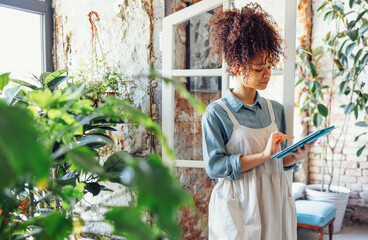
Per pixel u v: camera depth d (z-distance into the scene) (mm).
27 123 359
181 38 2385
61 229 558
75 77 2742
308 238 3752
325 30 4172
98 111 699
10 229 620
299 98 3992
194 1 2627
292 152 1718
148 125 636
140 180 424
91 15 2693
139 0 2529
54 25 2904
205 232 2383
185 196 449
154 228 564
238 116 1752
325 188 4148
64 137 691
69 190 737
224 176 1688
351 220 4242
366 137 4102
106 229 2551
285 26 2092
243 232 1652
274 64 1791
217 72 2307
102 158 2645
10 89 1407
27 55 2805
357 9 4035
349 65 4098
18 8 2668
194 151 2383
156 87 2525
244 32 1670
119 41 2615
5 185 363
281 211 1739
